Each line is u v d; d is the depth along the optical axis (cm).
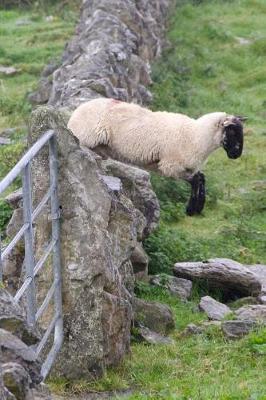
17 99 4394
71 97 3341
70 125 2980
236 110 4559
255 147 4103
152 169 3020
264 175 3797
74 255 1762
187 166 2995
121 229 1980
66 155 1786
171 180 3312
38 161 1772
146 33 4822
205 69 5119
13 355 1273
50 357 1659
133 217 2006
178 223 3156
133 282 2088
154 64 4906
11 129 3847
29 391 1271
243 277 2473
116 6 4544
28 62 5094
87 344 1748
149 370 1820
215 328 2031
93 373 1752
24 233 1517
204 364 1820
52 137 1742
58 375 1734
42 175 1775
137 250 2353
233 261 2577
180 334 2061
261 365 1794
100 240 1797
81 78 3556
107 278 1803
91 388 1722
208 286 2506
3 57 5153
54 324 1716
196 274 2505
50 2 6462
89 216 1789
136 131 2948
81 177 1808
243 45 5553
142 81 4425
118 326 1825
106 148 2973
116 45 4056
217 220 3247
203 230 3120
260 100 4759
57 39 5475
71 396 1683
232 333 1986
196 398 1566
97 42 4003
